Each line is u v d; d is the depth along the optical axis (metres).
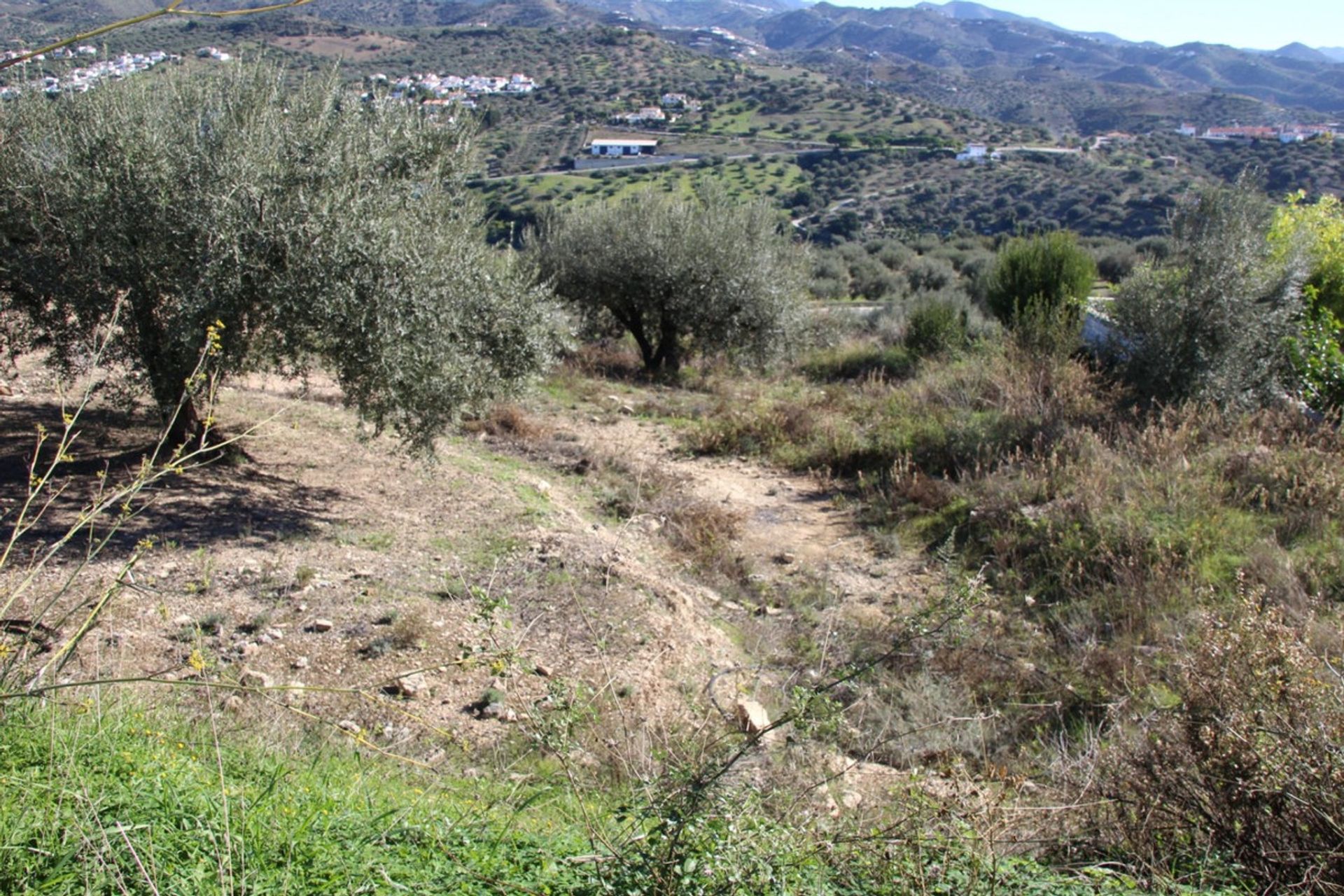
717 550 8.38
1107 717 5.21
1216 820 3.30
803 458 11.48
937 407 12.13
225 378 7.48
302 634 5.41
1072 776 3.82
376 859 2.42
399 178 7.60
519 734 4.52
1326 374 10.73
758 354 16.34
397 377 6.91
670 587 6.98
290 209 6.64
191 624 5.23
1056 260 16.52
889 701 5.56
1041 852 3.38
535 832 3.06
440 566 6.74
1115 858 3.31
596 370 16.17
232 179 6.53
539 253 16.55
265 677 4.84
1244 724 3.36
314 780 3.13
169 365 6.89
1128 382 11.57
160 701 3.91
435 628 5.66
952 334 16.64
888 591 7.71
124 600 5.27
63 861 2.13
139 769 2.70
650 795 2.43
